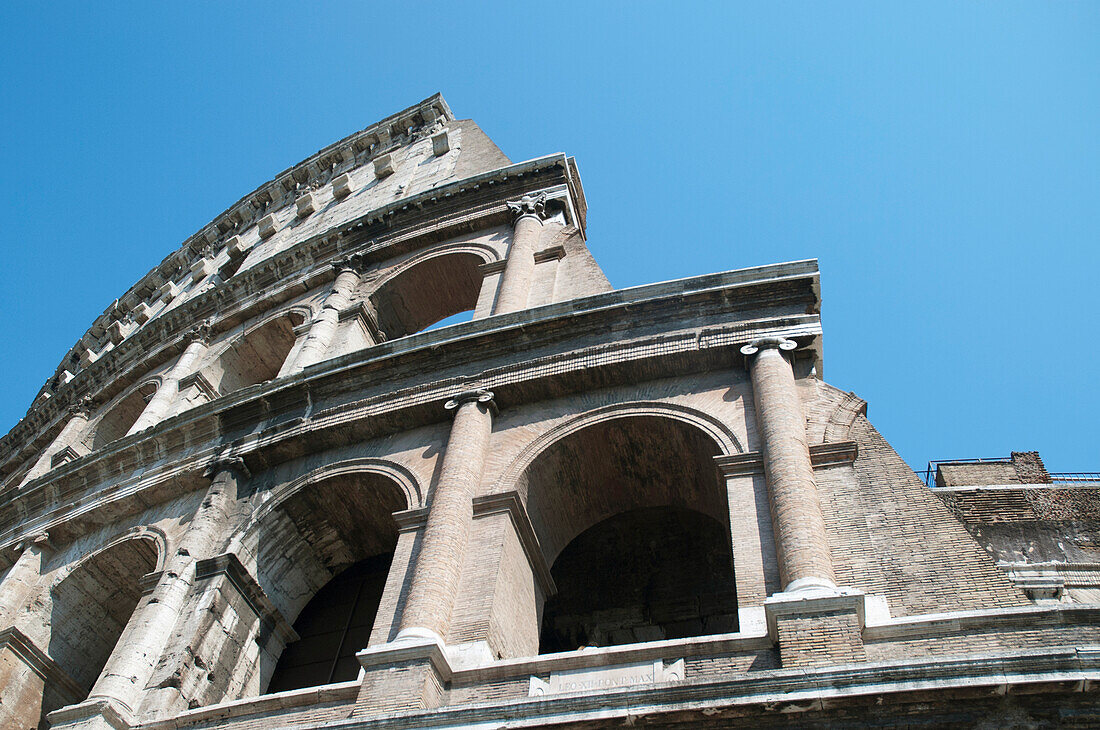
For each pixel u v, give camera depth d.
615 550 25.02
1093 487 24.77
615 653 16.67
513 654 19.05
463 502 20.83
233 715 18.80
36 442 40.78
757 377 21.27
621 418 21.98
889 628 15.70
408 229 35.56
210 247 50.91
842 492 18.95
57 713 19.67
